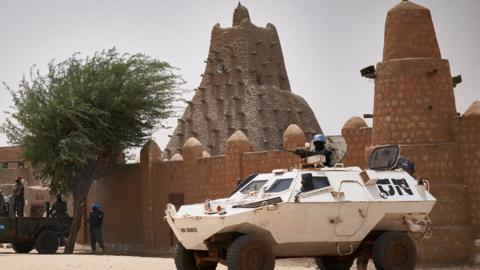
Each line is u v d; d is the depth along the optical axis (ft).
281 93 175.22
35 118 112.37
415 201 53.52
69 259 69.92
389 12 83.25
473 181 78.28
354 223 51.67
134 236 121.29
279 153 97.30
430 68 80.38
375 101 82.64
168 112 121.19
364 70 83.30
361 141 88.22
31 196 162.30
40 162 116.78
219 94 176.04
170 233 114.83
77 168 115.14
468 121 78.79
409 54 81.71
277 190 50.70
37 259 69.97
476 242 76.84
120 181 124.36
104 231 127.54
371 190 52.44
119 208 124.57
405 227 54.19
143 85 118.42
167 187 115.55
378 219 52.49
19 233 97.76
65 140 111.14
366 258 55.01
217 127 172.45
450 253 76.95
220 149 169.68
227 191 103.91
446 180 78.79
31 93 113.70
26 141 114.62
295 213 49.32
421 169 78.95
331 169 52.13
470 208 78.33
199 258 52.03
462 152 79.05
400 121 80.23
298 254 51.62
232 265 47.62
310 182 50.11
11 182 174.70
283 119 172.14
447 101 80.84
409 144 79.77
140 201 120.37
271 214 48.67
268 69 181.27
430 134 79.71
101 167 118.62
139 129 120.78
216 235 49.37
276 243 49.83
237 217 48.03
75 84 114.52
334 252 52.54
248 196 51.55
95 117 114.52
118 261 67.51
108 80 115.75
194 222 49.08
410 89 80.28
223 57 178.91
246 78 174.40
